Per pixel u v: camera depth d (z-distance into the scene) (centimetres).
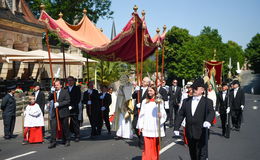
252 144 952
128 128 1000
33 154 811
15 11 2675
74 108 980
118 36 945
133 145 926
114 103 1439
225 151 848
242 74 10494
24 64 2744
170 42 5897
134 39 1048
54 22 1016
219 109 1109
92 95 1070
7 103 1065
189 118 585
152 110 664
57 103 888
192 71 5803
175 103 1327
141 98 911
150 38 963
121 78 1024
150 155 655
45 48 3344
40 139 984
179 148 883
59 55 2059
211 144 954
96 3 3666
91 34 1238
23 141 986
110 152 826
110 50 1062
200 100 585
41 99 1066
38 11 3675
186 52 5781
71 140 1024
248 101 3562
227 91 1094
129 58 1242
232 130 1255
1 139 1059
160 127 661
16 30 2631
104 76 3080
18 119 1603
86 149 868
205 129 582
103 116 1121
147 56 1238
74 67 3669
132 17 907
